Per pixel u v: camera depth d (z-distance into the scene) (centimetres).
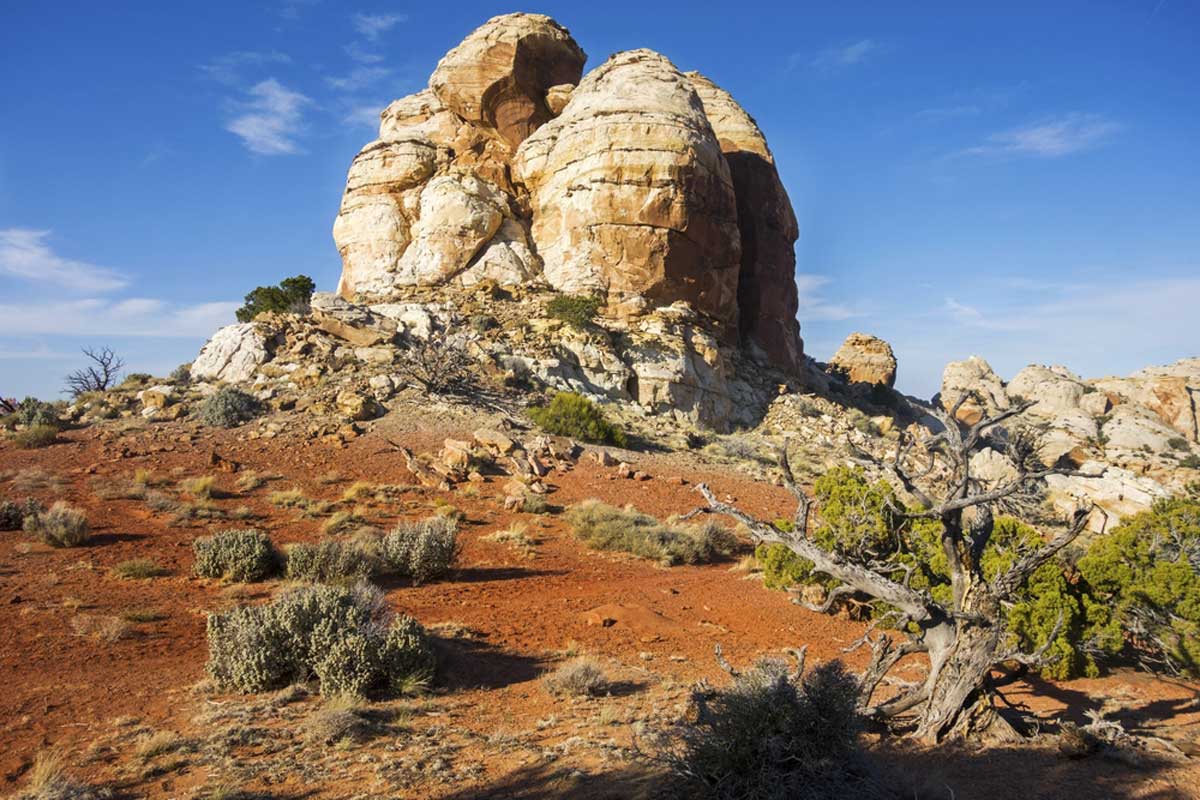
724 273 5466
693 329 5091
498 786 695
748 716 643
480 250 5381
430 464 2877
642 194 5028
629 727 870
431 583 1702
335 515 2173
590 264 5088
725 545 2353
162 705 912
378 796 668
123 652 1119
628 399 4512
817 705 653
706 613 1584
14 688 942
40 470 2452
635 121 5119
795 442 4719
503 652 1214
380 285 5422
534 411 3625
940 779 680
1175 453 5609
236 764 729
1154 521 1437
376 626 1037
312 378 3597
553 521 2472
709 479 3253
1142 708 1049
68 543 1773
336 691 940
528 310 4825
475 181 5453
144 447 2806
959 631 804
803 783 630
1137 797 659
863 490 1620
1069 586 1314
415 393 3616
